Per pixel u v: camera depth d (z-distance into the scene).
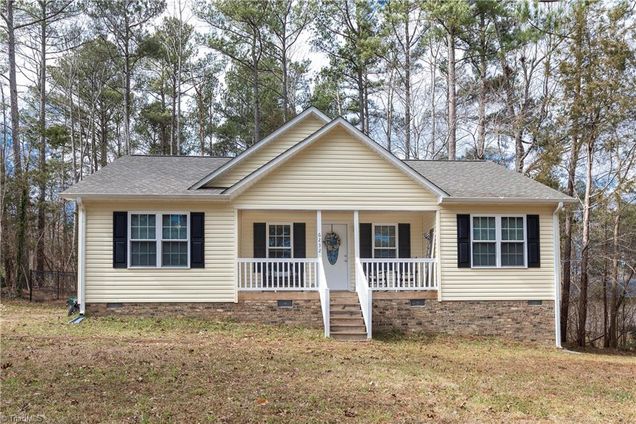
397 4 30.19
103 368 10.33
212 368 10.80
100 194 16.30
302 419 8.01
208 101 42.75
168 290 16.86
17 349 11.85
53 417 7.60
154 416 7.81
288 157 17.27
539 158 25.73
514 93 30.25
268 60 39.66
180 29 38.69
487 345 16.58
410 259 17.62
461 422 8.27
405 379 10.86
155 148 43.78
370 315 16.16
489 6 27.97
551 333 17.88
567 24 21.17
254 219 19.09
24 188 26.61
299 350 13.49
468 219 17.94
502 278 17.91
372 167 17.73
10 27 29.20
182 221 17.05
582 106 21.28
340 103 37.56
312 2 34.94
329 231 19.66
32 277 26.94
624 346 24.30
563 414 9.05
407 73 34.50
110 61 38.28
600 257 23.33
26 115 37.44
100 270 16.67
